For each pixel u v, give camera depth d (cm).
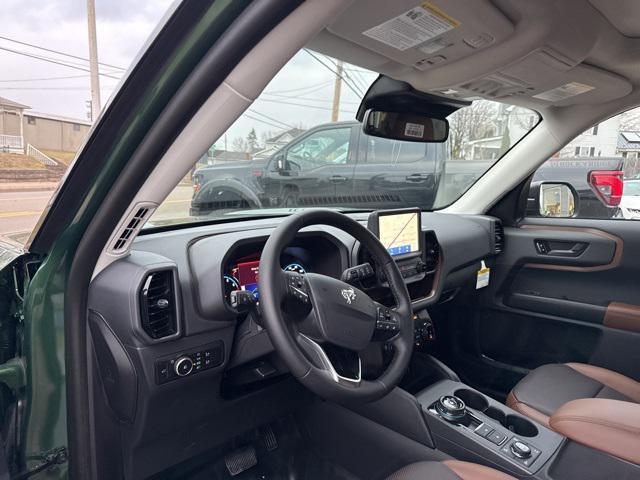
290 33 71
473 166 264
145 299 113
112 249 115
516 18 121
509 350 242
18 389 111
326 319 106
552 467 136
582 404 139
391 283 127
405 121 171
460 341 254
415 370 193
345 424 173
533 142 227
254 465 179
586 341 220
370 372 140
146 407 120
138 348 114
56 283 115
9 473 110
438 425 153
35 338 114
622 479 123
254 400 155
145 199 103
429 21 117
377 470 166
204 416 140
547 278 231
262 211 201
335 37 128
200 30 72
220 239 135
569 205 231
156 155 92
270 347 139
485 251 227
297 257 165
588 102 198
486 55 138
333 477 177
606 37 141
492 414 164
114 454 132
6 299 109
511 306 240
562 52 139
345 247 158
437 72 150
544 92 180
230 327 130
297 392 170
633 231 204
